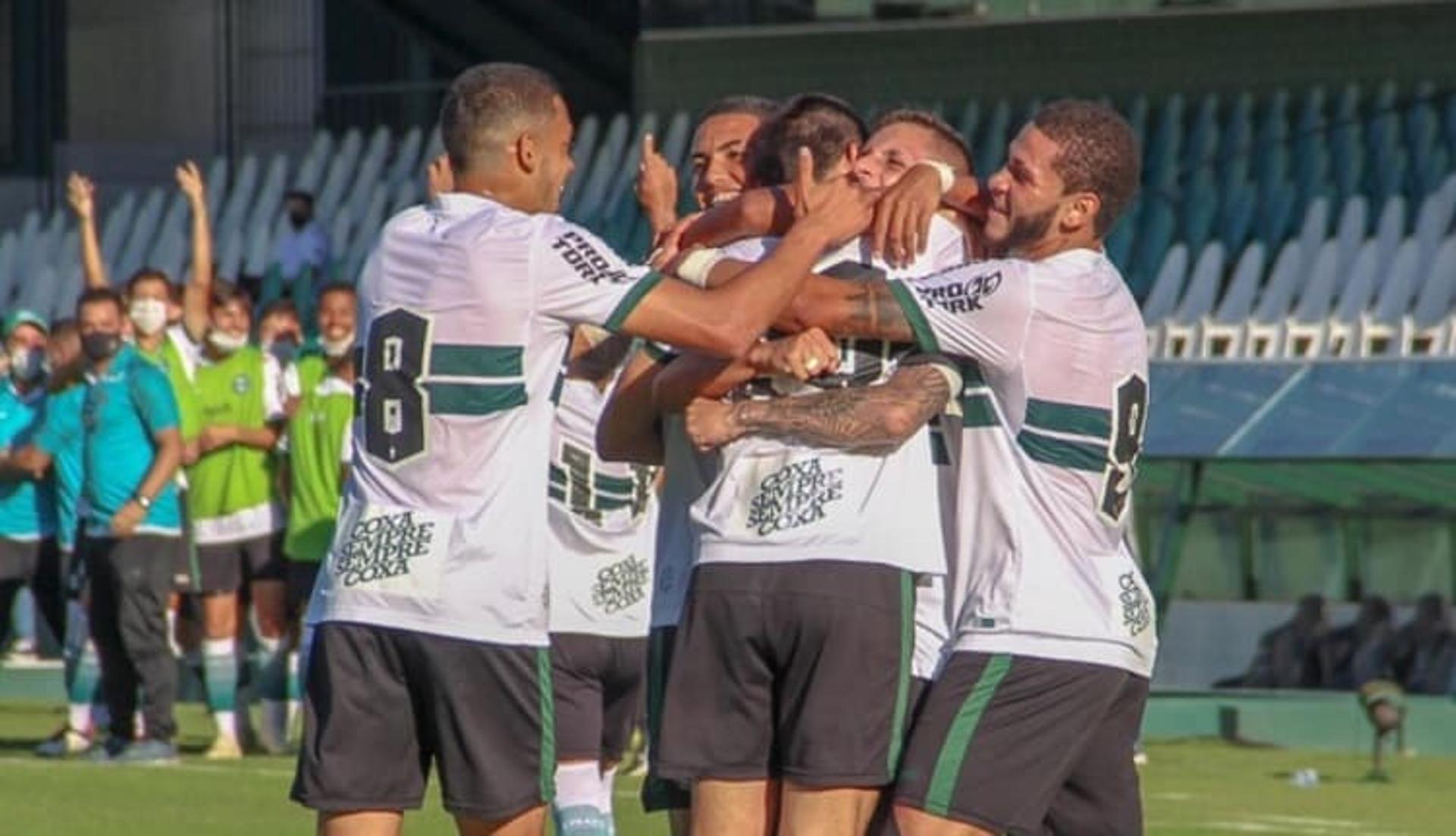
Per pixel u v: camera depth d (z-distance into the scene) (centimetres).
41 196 6322
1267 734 3378
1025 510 1478
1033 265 1480
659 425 1552
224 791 2767
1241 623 3550
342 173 5331
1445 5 4578
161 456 3031
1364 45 4634
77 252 5384
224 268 5262
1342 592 3512
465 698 1488
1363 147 4544
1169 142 4609
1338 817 2667
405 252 1499
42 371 3444
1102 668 1478
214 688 3184
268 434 3186
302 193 5034
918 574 1482
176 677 3428
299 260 5028
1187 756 3275
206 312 3309
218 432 3170
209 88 6353
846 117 1543
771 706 1491
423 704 1503
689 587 1495
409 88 6062
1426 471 3472
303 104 6247
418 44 5953
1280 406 3606
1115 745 1528
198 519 3173
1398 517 3484
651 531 1939
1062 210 1494
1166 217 4534
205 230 3347
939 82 4891
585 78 5544
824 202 1472
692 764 1488
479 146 1512
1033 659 1469
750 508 1479
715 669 1487
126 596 3050
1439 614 3450
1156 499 3606
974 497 1491
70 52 6372
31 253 5419
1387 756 3291
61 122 6356
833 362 1466
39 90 6356
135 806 2622
